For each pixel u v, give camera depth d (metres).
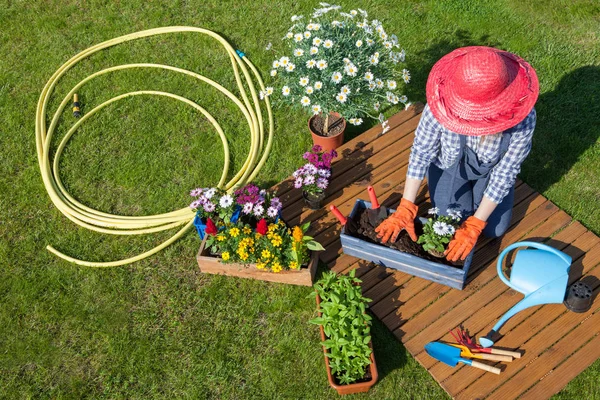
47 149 4.39
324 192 3.85
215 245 3.47
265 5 5.28
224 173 4.19
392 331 3.34
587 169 4.04
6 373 3.40
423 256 3.34
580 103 4.39
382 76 3.87
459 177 3.35
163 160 4.35
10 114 4.70
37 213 4.12
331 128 4.16
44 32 5.29
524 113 2.69
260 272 3.56
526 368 3.13
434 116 2.83
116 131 4.54
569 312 3.30
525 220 3.73
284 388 3.24
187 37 5.13
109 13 5.39
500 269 3.39
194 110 4.63
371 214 3.48
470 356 3.17
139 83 4.84
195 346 3.43
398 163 4.09
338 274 3.59
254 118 4.46
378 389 3.18
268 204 3.67
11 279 3.77
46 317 3.59
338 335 3.08
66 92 4.85
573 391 3.08
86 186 4.25
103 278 3.76
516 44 4.81
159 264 3.80
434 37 4.93
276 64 3.80
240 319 3.52
